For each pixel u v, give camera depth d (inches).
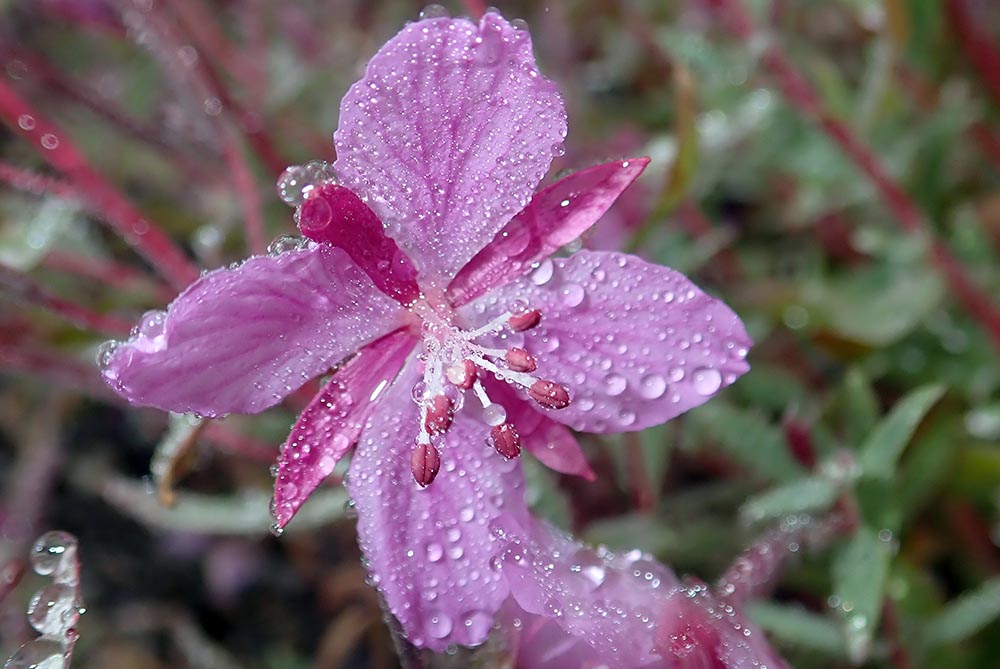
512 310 4.7
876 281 7.0
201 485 7.7
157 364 4.4
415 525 4.7
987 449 6.4
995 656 6.3
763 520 6.1
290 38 8.8
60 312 6.0
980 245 7.0
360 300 4.7
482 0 6.4
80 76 9.0
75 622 4.9
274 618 7.6
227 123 6.7
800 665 6.2
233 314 4.5
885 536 5.6
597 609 4.5
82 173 6.1
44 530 7.7
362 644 7.3
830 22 8.8
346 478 4.7
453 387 4.8
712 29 8.4
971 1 8.2
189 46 6.8
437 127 4.5
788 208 8.0
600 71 9.0
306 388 5.9
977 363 6.8
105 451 8.1
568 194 4.7
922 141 7.0
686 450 6.7
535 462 5.7
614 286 4.7
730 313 4.6
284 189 4.7
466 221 4.7
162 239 6.2
